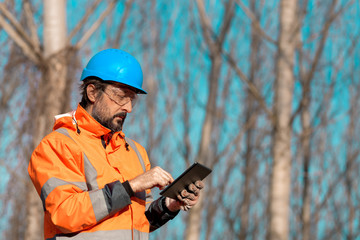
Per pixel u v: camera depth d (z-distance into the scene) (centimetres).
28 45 746
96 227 268
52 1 754
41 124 741
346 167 1408
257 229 1521
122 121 294
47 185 267
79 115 284
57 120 286
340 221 1423
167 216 315
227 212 1524
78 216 258
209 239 1480
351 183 1427
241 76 916
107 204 262
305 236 1348
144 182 273
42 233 780
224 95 1491
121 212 278
